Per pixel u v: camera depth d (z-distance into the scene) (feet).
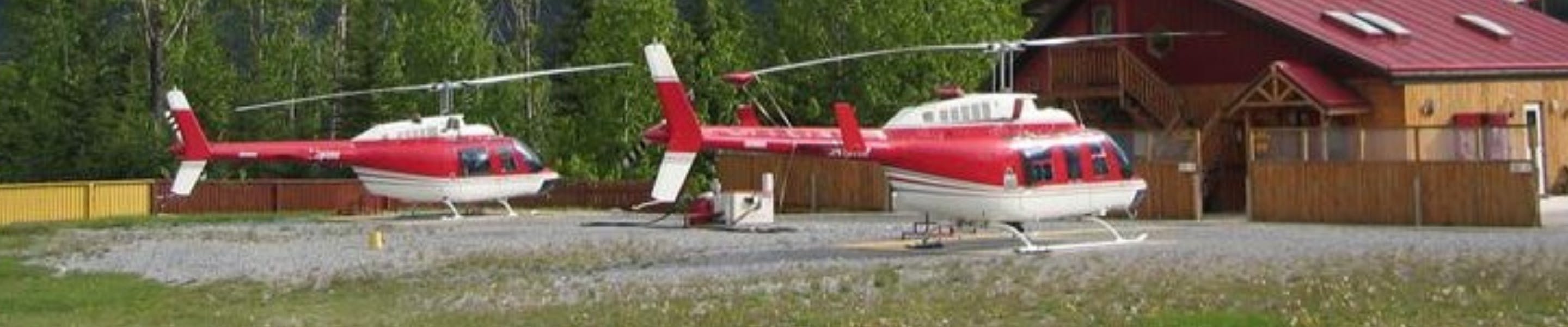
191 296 129.29
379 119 358.23
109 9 385.70
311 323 106.73
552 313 105.81
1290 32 205.67
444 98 263.70
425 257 164.55
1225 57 217.15
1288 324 87.15
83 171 357.41
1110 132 215.51
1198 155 199.82
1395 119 196.65
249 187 309.63
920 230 183.52
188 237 215.10
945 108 151.53
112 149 355.77
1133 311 94.89
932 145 149.28
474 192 259.19
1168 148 204.23
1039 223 189.78
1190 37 221.66
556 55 417.90
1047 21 239.71
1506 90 211.00
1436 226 173.58
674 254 159.84
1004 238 166.61
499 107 363.35
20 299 129.29
